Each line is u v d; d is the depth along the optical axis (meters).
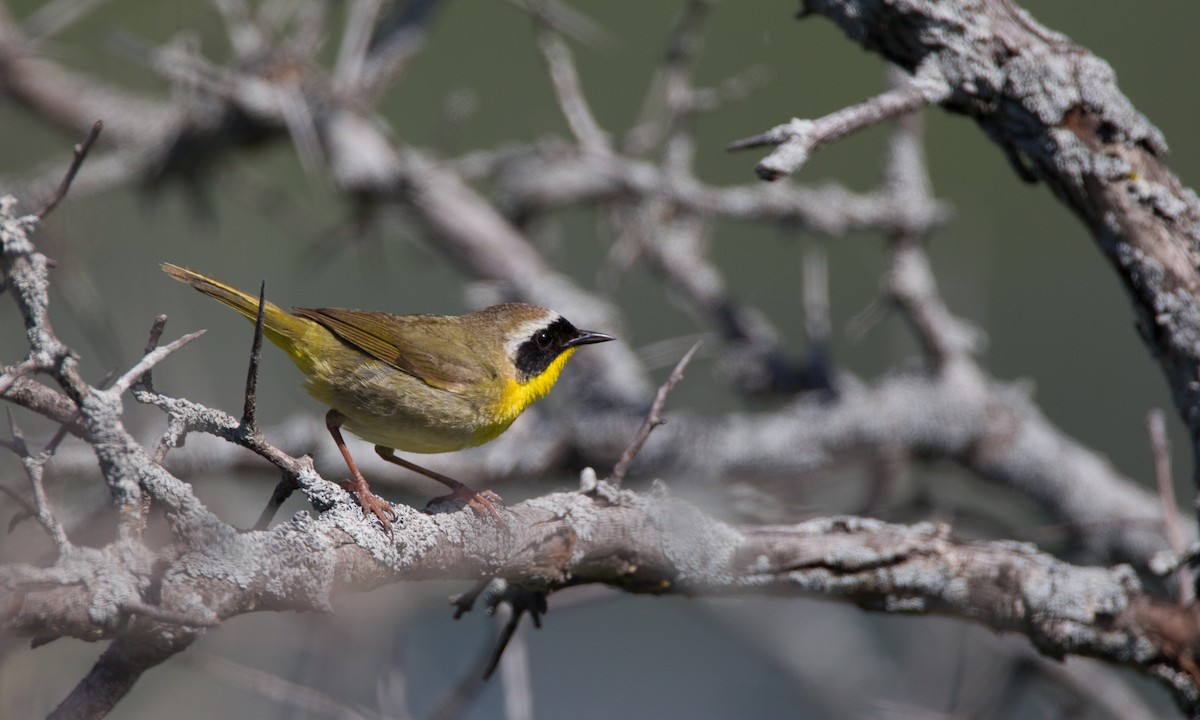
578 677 15.24
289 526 5.26
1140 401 15.96
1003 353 16.73
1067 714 9.74
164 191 12.59
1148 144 6.84
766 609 12.01
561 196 12.73
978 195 17.58
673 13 17.27
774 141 5.78
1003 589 6.50
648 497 6.58
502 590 6.51
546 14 11.09
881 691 11.56
